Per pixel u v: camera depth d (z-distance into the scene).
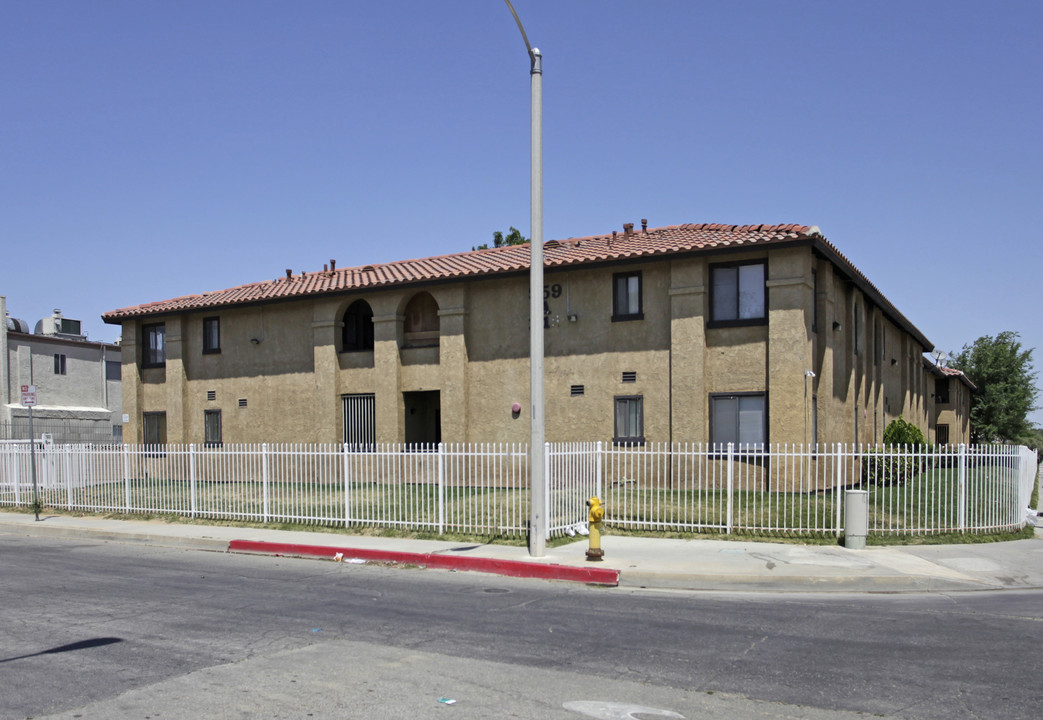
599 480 15.91
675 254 19.91
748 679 6.94
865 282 23.50
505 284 22.75
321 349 25.16
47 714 6.12
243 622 9.13
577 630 8.70
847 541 13.28
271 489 18.53
